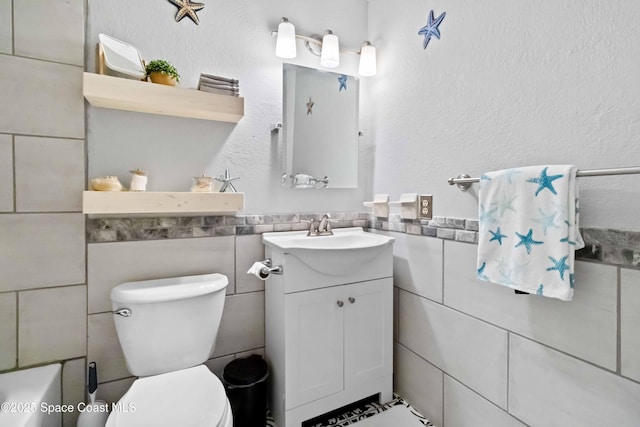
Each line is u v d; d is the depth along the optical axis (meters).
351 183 1.85
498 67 1.15
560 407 0.97
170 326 1.21
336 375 1.40
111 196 1.17
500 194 1.02
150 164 1.38
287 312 1.29
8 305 1.15
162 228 1.39
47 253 1.20
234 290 1.54
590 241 0.91
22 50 1.15
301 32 1.71
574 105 0.94
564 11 0.96
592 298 0.90
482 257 1.07
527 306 1.06
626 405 0.83
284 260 1.29
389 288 1.53
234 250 1.53
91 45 1.27
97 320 1.28
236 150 1.55
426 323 1.47
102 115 1.29
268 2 1.62
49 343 1.21
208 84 1.37
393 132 1.68
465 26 1.28
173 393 1.06
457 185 1.32
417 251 1.52
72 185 1.23
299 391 1.32
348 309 1.42
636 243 0.81
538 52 1.03
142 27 1.36
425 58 1.48
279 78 1.64
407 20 1.58
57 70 1.19
